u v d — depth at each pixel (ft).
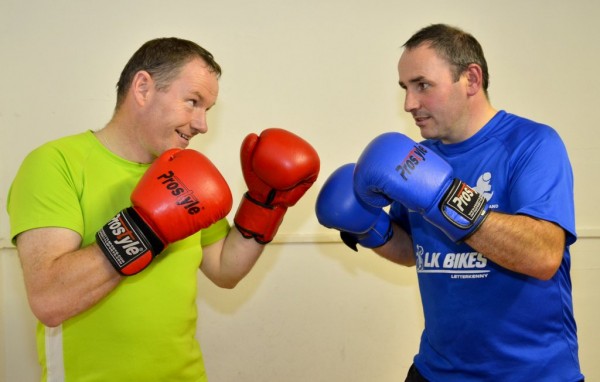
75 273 3.73
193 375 4.74
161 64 4.40
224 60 7.53
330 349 7.86
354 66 7.81
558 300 4.64
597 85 8.19
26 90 7.13
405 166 4.30
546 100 8.11
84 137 4.53
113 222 3.87
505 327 4.60
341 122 7.81
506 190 4.61
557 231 4.14
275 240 7.67
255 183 5.11
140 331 4.32
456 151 5.03
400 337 8.00
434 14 7.93
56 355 4.25
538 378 4.52
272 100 7.65
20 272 7.24
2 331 7.19
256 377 7.74
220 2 7.50
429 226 5.11
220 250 5.47
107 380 4.22
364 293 7.92
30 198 3.99
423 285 5.27
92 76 7.25
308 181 5.06
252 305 7.71
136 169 4.57
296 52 7.68
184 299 4.65
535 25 8.09
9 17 7.06
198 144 7.48
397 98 7.89
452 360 4.91
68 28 7.20
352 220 5.31
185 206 3.91
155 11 7.36
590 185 8.16
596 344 8.18
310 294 7.80
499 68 8.04
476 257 4.72
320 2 7.72
